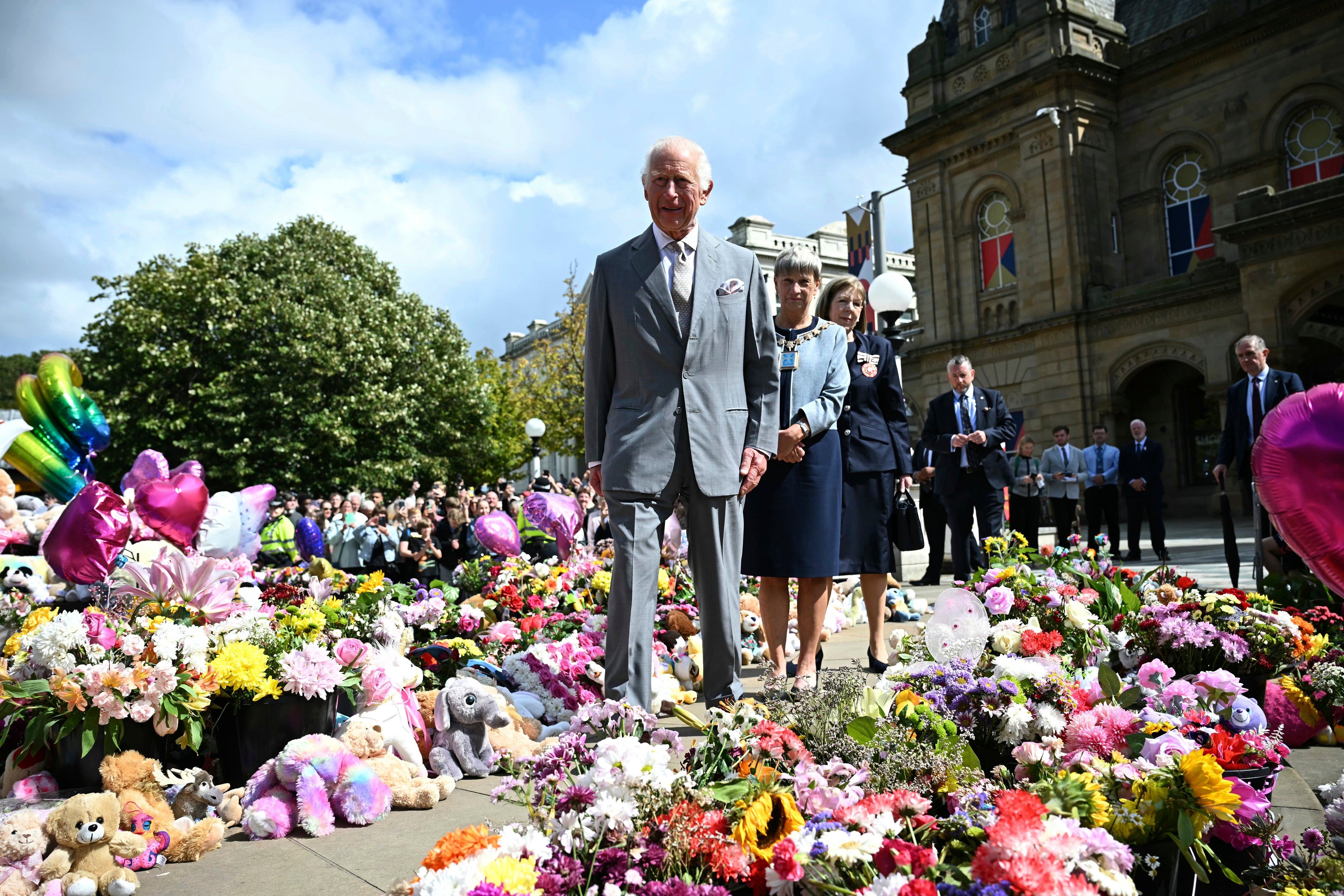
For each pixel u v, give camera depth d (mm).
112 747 2879
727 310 3545
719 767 2162
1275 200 22094
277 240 31922
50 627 2883
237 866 2492
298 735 3184
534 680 4121
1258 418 6984
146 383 28719
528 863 1728
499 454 35625
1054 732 2330
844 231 42156
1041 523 19953
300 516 17547
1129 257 28500
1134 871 1866
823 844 1683
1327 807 2441
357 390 29500
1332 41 24312
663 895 1681
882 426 4930
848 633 6637
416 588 6070
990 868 1544
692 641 4887
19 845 2307
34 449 7160
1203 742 2396
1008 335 29297
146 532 4352
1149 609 3537
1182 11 29047
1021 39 29047
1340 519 2168
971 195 30844
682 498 3586
